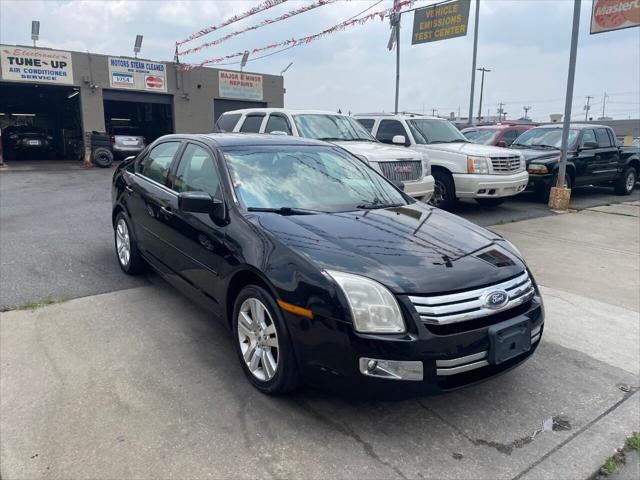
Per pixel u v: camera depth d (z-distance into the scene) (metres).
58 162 22.48
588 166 11.84
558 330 4.55
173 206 4.30
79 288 5.12
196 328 4.29
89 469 2.62
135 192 5.09
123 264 5.60
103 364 3.66
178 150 4.72
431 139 10.23
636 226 9.23
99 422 3.00
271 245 3.24
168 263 4.47
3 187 13.20
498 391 3.49
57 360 3.70
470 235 3.66
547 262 6.75
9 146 24.08
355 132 9.12
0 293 4.92
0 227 7.82
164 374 3.55
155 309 4.65
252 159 4.20
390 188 4.64
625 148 13.45
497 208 10.77
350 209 3.96
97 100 22.81
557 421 3.17
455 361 2.83
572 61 10.30
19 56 20.64
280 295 3.04
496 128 13.78
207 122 26.31
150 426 2.97
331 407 3.22
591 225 9.21
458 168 9.27
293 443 2.87
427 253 3.22
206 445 2.82
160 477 2.58
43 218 8.63
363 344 2.78
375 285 2.85
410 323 2.79
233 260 3.44
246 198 3.79
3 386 3.34
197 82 25.53
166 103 25.16
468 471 2.70
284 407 3.20
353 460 2.74
